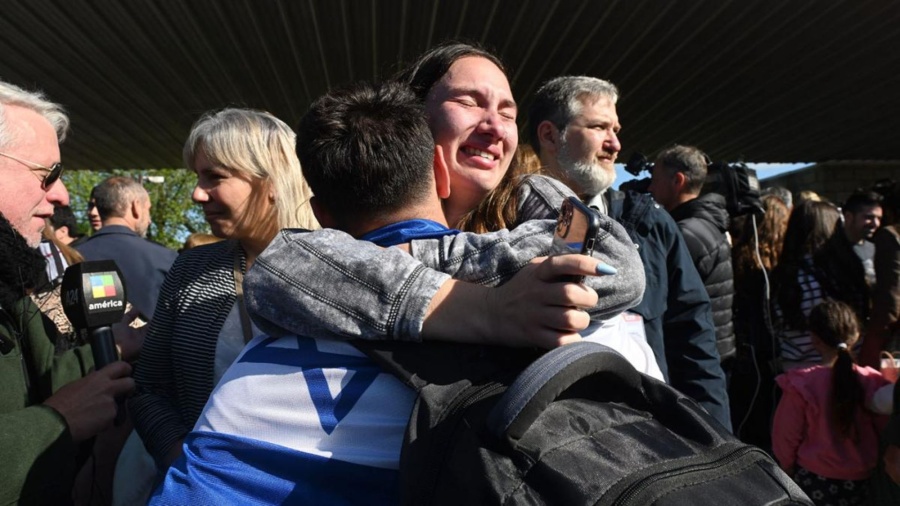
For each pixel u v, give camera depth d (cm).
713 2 475
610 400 91
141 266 372
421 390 89
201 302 191
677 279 262
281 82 624
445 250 104
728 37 535
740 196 376
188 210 2177
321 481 93
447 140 138
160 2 461
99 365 167
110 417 155
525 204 141
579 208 89
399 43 540
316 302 98
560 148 257
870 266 460
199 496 95
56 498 141
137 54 552
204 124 198
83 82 614
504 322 90
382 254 100
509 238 106
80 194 1931
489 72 142
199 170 197
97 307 166
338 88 119
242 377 102
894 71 617
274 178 194
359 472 93
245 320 188
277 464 95
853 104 716
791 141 875
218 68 588
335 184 112
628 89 657
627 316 158
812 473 318
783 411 329
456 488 80
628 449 82
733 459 83
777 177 1189
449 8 482
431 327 93
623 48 556
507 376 91
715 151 919
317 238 104
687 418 88
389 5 476
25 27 498
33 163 169
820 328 339
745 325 374
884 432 251
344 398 95
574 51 564
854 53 569
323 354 99
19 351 157
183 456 101
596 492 75
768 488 81
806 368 333
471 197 141
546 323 87
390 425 93
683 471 78
